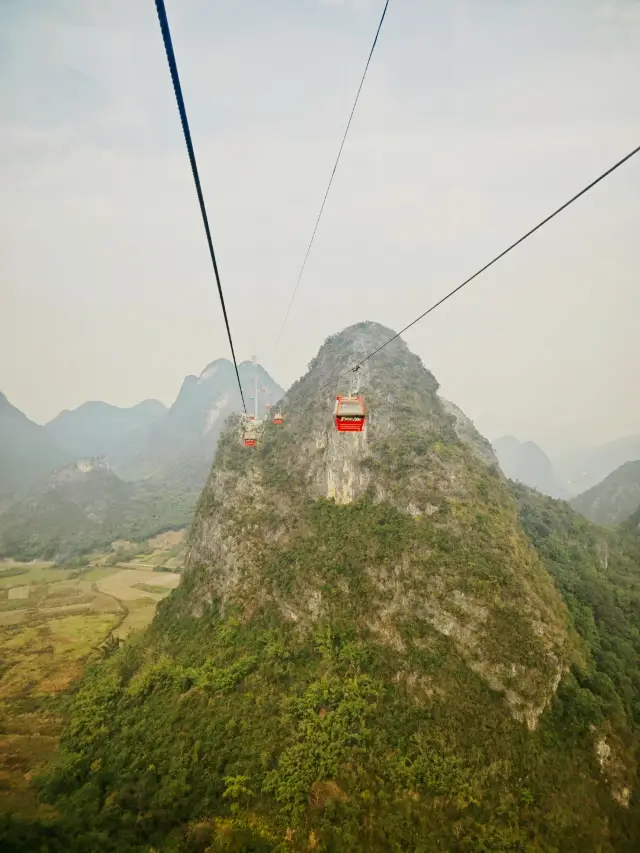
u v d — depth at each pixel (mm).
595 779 34000
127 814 33031
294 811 32625
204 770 36531
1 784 38531
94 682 51406
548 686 36344
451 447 56719
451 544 44438
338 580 47562
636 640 49938
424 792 32938
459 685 37438
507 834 30359
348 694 39344
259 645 47312
